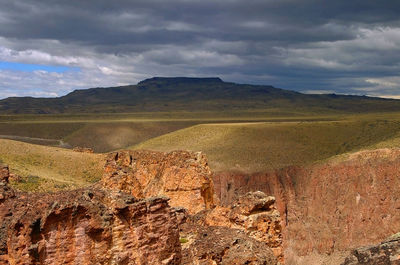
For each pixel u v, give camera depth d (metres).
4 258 32.22
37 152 146.75
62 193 35.88
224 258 37.53
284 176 195.62
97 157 151.12
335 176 177.88
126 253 34.31
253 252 37.25
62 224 32.44
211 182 74.88
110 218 34.06
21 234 31.73
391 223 152.12
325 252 160.00
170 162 77.88
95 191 35.97
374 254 26.72
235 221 48.09
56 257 32.06
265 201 48.22
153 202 37.09
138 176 82.06
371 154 175.12
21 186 89.44
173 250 37.81
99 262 33.16
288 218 184.00
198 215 54.97
